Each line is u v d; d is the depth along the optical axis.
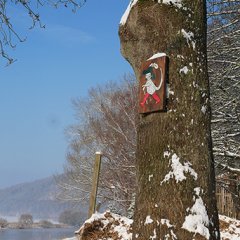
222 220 9.97
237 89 14.36
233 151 14.66
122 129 29.94
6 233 45.62
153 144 4.10
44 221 87.12
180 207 3.85
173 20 4.30
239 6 12.84
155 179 3.99
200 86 4.22
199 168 3.99
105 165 30.31
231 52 13.97
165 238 3.79
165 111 4.12
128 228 9.14
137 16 4.46
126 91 32.53
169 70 4.20
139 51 4.45
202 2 4.52
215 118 14.59
